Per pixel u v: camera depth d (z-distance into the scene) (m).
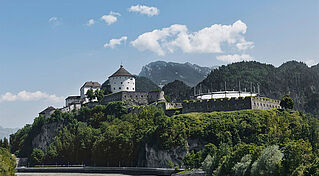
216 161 156.62
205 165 159.75
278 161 118.50
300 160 117.12
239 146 172.62
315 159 114.81
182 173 174.75
